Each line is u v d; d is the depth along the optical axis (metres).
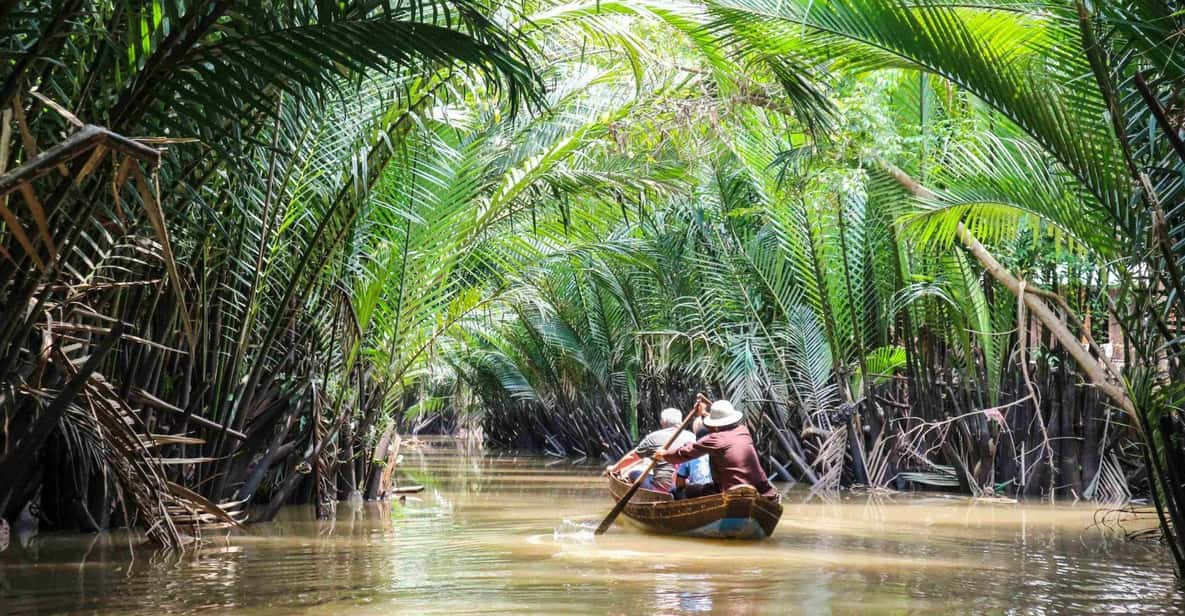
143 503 8.16
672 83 13.42
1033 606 6.27
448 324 14.02
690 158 15.69
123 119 5.37
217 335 9.41
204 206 6.79
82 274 7.14
